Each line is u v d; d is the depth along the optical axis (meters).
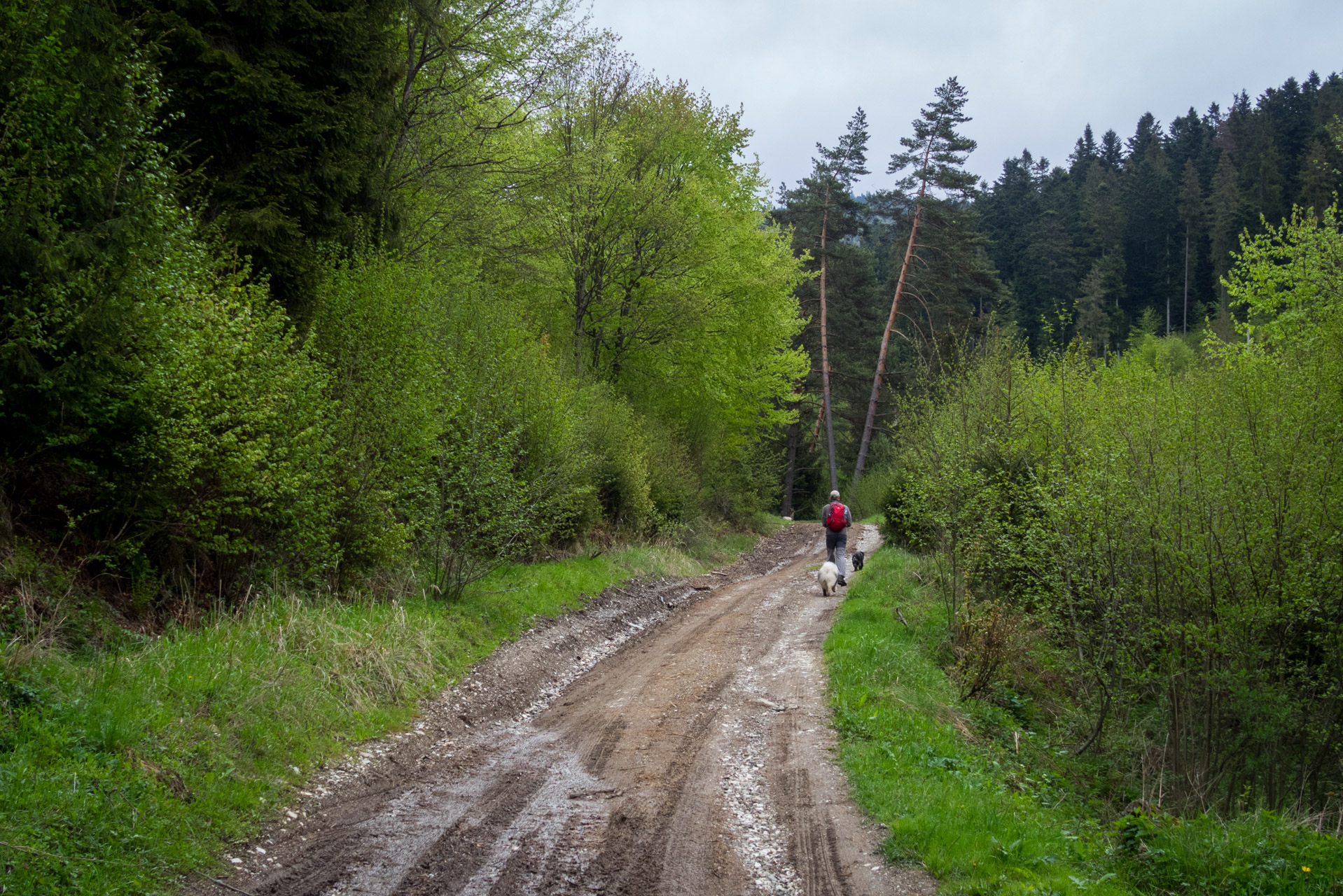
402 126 14.66
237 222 9.97
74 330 6.42
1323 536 9.76
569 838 5.90
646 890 5.21
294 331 9.74
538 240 19.27
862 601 15.18
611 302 21.97
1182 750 10.29
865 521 37.59
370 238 12.52
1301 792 10.01
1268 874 6.43
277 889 4.87
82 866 4.42
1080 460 12.37
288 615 8.31
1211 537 9.84
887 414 44.03
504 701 9.45
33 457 6.96
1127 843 7.18
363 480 9.84
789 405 44.47
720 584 20.16
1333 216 15.57
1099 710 11.43
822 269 42.84
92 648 6.42
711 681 10.62
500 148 17.06
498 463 11.55
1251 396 11.03
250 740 6.37
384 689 8.30
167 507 7.35
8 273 6.11
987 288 40.59
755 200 26.16
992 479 13.68
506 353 14.01
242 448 7.48
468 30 15.05
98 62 6.91
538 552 15.48
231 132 10.73
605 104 21.20
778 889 5.36
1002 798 7.48
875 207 41.97
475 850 5.59
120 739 5.52
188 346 7.06
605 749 7.95
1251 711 9.49
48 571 6.62
